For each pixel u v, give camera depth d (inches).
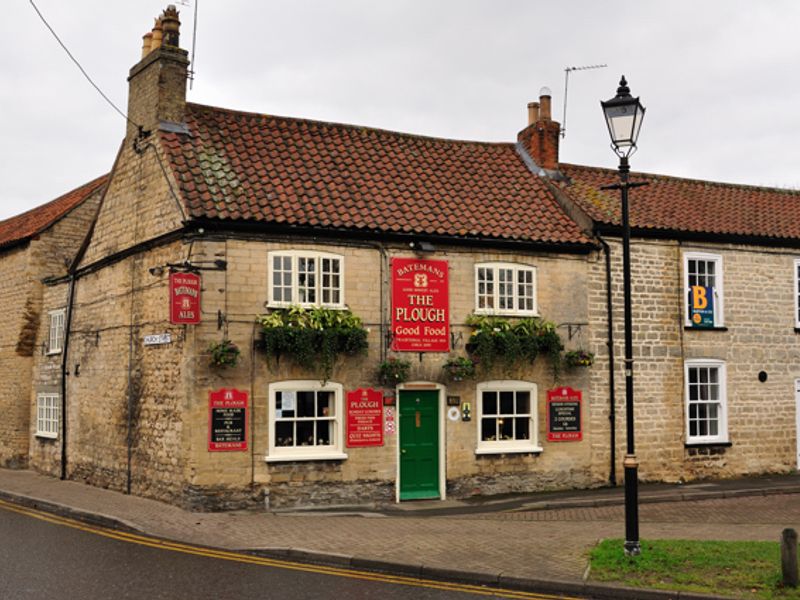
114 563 447.8
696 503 669.3
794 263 870.4
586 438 750.5
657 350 790.5
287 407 650.2
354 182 722.2
